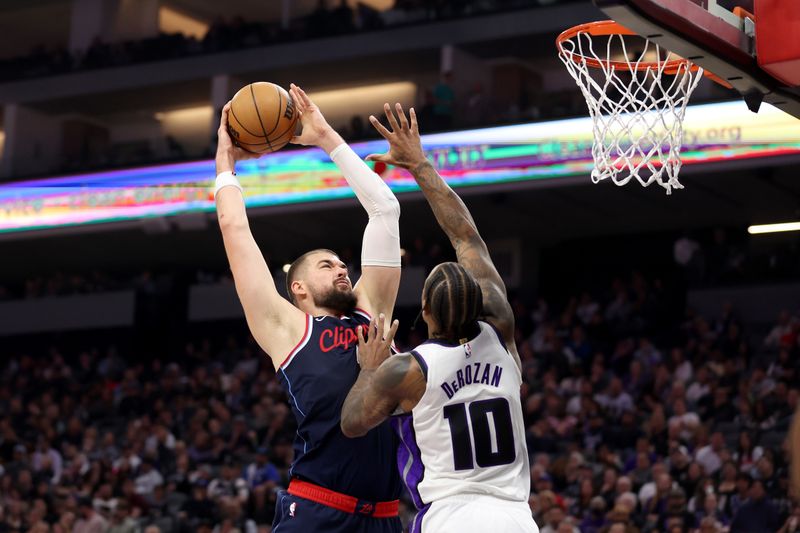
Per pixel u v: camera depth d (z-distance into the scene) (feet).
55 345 75.36
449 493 10.46
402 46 69.62
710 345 49.11
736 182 54.80
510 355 10.98
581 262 68.69
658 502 34.73
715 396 42.65
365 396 10.52
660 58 16.11
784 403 40.70
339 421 11.59
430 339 10.82
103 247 72.23
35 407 60.70
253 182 62.23
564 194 58.54
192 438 52.80
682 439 39.75
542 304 58.54
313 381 11.68
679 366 46.68
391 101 77.92
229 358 63.21
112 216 65.92
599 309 56.70
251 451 49.60
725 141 49.83
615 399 45.60
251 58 74.28
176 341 71.46
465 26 67.82
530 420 45.98
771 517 31.83
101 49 79.10
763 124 49.01
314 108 12.79
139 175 65.67
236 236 12.12
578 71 16.16
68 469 51.96
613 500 36.09
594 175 15.80
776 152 48.52
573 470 39.40
